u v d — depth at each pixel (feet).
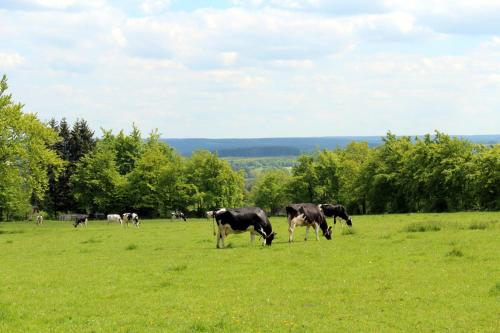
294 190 364.38
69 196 335.06
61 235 152.05
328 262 71.26
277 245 93.97
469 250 76.54
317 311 46.06
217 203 353.31
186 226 182.19
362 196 317.01
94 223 260.21
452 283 55.16
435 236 96.89
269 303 49.32
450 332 39.06
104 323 43.60
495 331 38.86
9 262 85.51
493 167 248.11
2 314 46.83
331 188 353.31
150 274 67.15
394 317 43.60
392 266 66.08
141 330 41.14
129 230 168.25
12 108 172.76
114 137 360.28
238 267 69.67
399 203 299.17
